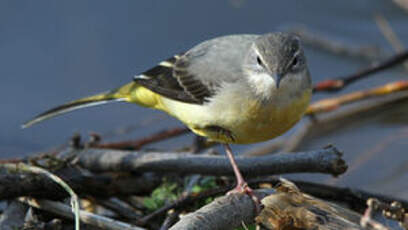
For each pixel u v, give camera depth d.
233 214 8.51
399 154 13.62
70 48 16.53
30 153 13.73
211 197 9.74
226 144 10.28
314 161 10.01
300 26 17.47
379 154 13.73
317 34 17.33
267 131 9.83
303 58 9.65
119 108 15.42
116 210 9.91
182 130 13.70
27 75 15.85
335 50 17.03
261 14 17.88
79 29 17.02
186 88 10.42
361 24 17.89
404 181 12.53
